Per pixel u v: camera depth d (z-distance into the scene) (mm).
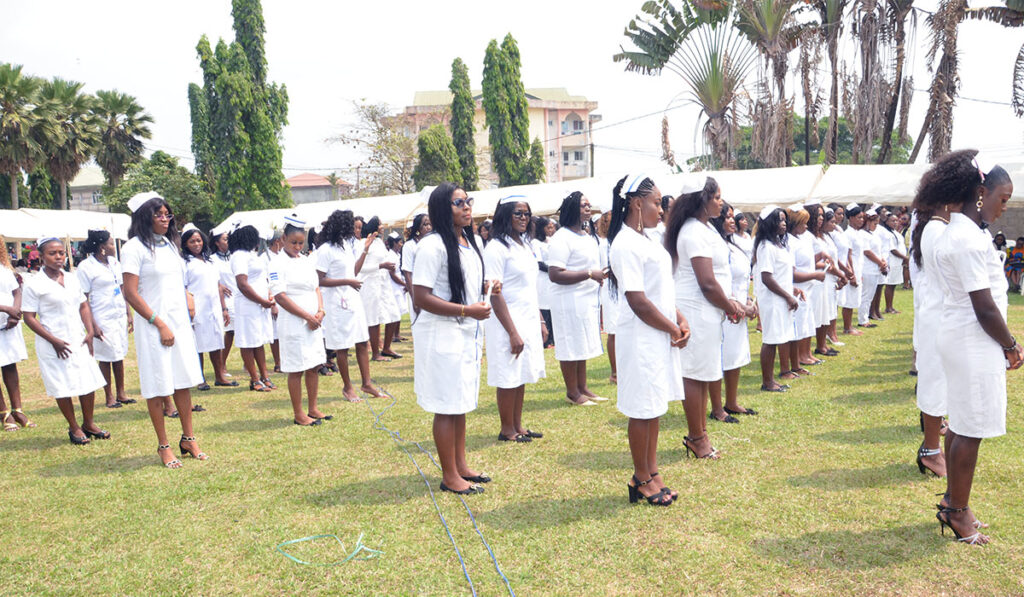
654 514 3789
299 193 58438
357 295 7020
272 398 7277
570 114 51031
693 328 4559
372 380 8086
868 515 3670
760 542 3410
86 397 5801
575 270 6109
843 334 9977
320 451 5223
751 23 17344
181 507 4152
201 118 41438
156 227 4871
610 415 5980
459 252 4012
